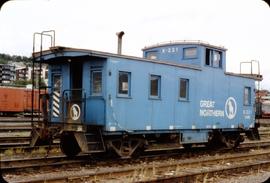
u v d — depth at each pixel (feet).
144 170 36.65
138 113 47.26
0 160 40.29
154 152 54.85
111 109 44.27
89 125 45.24
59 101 47.55
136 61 47.16
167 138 52.47
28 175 34.83
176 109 52.37
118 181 32.94
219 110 59.52
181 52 58.80
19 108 145.59
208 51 58.08
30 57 47.09
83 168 39.81
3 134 71.00
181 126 53.11
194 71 55.26
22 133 74.38
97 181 32.73
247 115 65.41
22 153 48.26
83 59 46.44
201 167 42.45
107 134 44.16
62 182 31.01
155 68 49.47
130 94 46.39
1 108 141.38
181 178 32.37
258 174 38.96
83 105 44.57
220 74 59.82
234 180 35.37
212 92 58.34
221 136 60.90
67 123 44.62
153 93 49.44
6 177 33.35
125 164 43.68
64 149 46.83
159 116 49.96
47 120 46.26
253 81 66.85
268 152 56.90
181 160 48.60
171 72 51.67
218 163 45.55
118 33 52.03
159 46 61.77
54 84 49.16
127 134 46.21
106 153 46.98
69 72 47.24
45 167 37.83
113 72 44.60
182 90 53.62
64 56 45.29
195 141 55.98
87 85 45.96
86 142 42.57
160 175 36.45
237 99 63.26
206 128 57.16
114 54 44.73
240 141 65.10
